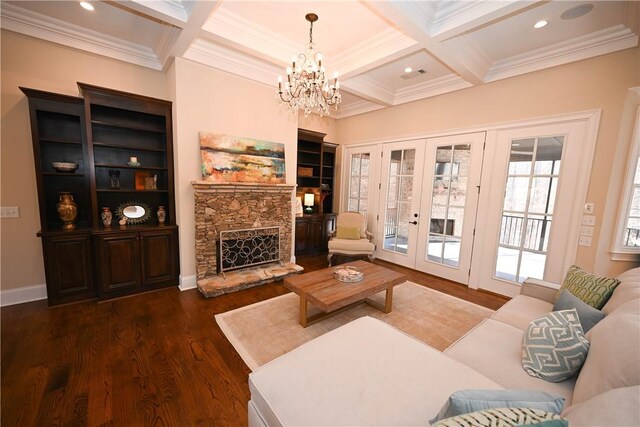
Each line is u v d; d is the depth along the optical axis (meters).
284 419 1.06
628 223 2.67
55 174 2.77
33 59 2.73
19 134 2.75
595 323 1.59
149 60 3.31
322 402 1.12
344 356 1.40
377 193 5.03
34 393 1.72
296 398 1.15
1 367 1.94
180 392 1.78
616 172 2.66
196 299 3.12
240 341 2.34
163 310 2.84
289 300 3.14
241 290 3.39
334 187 5.68
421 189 4.33
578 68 2.80
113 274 3.02
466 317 2.86
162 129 3.50
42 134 2.88
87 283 2.96
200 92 3.29
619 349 1.08
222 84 3.46
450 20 2.31
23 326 2.45
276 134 4.04
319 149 5.33
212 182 3.32
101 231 2.90
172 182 3.40
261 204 3.88
